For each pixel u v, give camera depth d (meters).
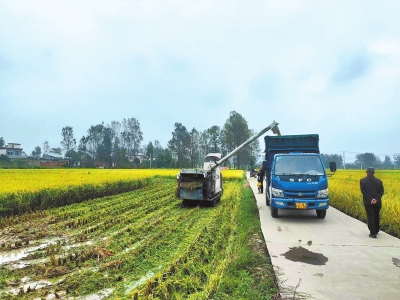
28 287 4.64
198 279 4.81
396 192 12.82
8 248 6.83
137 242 7.22
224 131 86.88
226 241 7.24
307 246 6.41
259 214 10.41
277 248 6.27
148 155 89.81
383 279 4.61
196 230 8.24
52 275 5.14
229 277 4.82
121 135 103.44
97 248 6.50
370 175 7.25
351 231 7.81
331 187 14.79
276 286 4.44
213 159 14.28
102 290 4.60
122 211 11.77
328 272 4.92
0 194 10.18
